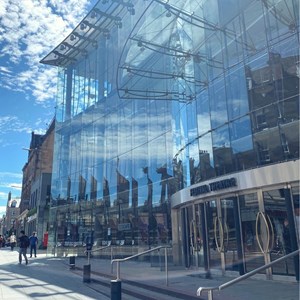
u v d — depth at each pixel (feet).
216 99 45.88
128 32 81.15
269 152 37.37
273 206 35.37
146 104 72.59
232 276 38.14
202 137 47.98
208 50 48.98
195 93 50.90
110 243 79.36
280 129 36.52
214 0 48.62
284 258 19.53
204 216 43.86
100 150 90.43
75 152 101.76
